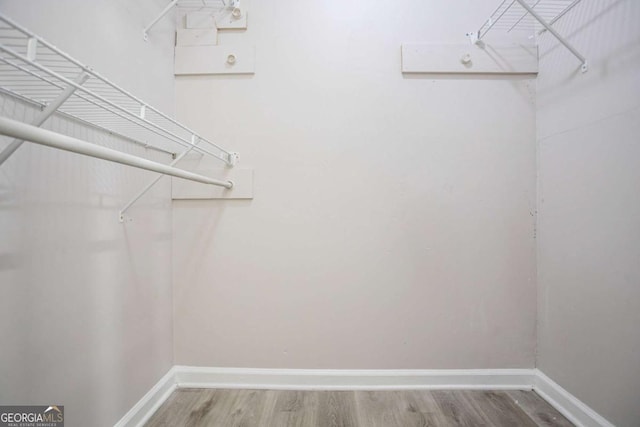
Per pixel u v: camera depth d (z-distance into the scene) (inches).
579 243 43.0
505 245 52.2
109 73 36.3
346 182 52.8
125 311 40.2
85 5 32.4
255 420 43.8
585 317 41.9
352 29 52.7
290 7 52.8
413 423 43.1
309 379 52.2
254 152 53.1
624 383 36.4
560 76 46.5
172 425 42.9
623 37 36.3
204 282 53.1
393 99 52.6
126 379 40.2
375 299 52.7
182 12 53.2
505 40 51.8
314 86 52.8
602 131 39.3
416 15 52.5
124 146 39.6
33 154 27.1
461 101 52.4
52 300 29.2
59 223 29.9
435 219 52.6
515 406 46.9
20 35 25.3
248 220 53.1
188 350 53.0
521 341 51.9
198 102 53.1
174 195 52.8
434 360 52.4
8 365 25.3
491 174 52.3
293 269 53.0
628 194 35.8
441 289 52.6
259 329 52.9
